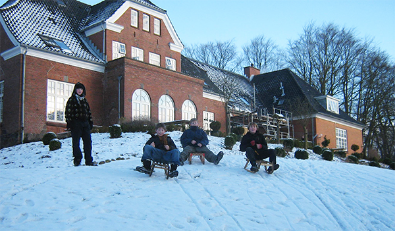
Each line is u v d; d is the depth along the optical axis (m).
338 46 44.75
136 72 24.50
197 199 7.85
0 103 22.27
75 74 23.59
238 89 38.97
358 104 44.28
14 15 24.11
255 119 31.92
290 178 10.55
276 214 7.44
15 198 7.17
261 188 9.13
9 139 21.22
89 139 10.63
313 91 40.16
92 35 26.34
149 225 6.28
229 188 8.91
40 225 5.99
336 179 10.76
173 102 26.86
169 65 29.56
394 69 41.69
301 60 47.34
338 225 7.32
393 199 9.22
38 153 16.28
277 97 38.62
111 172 9.69
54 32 25.12
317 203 8.39
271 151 10.70
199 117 28.75
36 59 21.89
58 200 7.16
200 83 29.23
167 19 29.69
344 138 38.47
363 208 8.41
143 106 24.72
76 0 29.59
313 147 26.56
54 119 22.36
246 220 6.96
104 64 24.94
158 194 7.98
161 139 9.54
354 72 43.91
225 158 12.95
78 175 9.06
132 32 27.20
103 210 6.81
